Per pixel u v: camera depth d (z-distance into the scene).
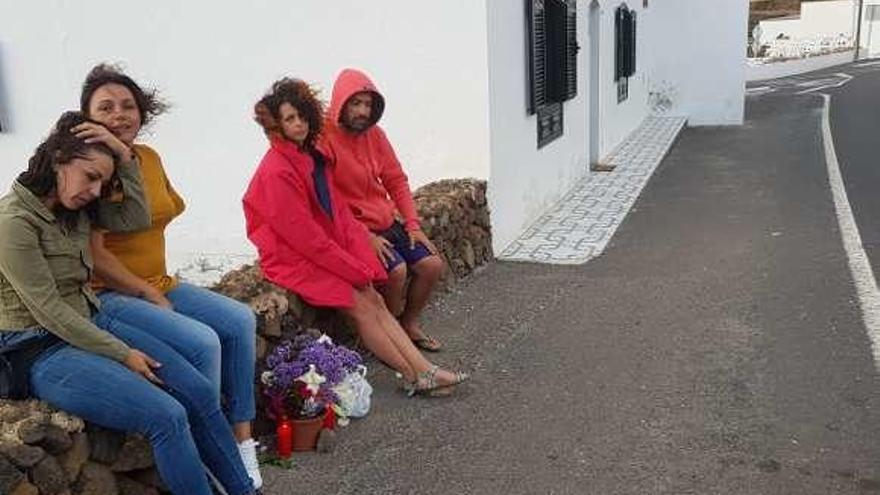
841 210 8.98
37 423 2.90
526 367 4.98
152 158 3.81
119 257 3.60
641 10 15.67
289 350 4.15
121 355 3.06
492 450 4.03
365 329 4.49
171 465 3.06
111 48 8.38
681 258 7.23
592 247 7.68
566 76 9.15
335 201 4.55
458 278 6.62
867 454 3.91
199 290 3.79
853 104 21.09
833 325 5.49
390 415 4.39
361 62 7.51
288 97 4.27
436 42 7.17
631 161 12.45
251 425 4.05
